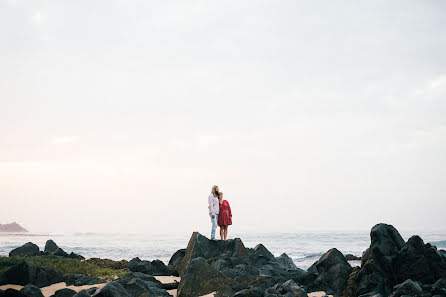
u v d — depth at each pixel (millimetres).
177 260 23594
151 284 16969
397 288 14656
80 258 26062
